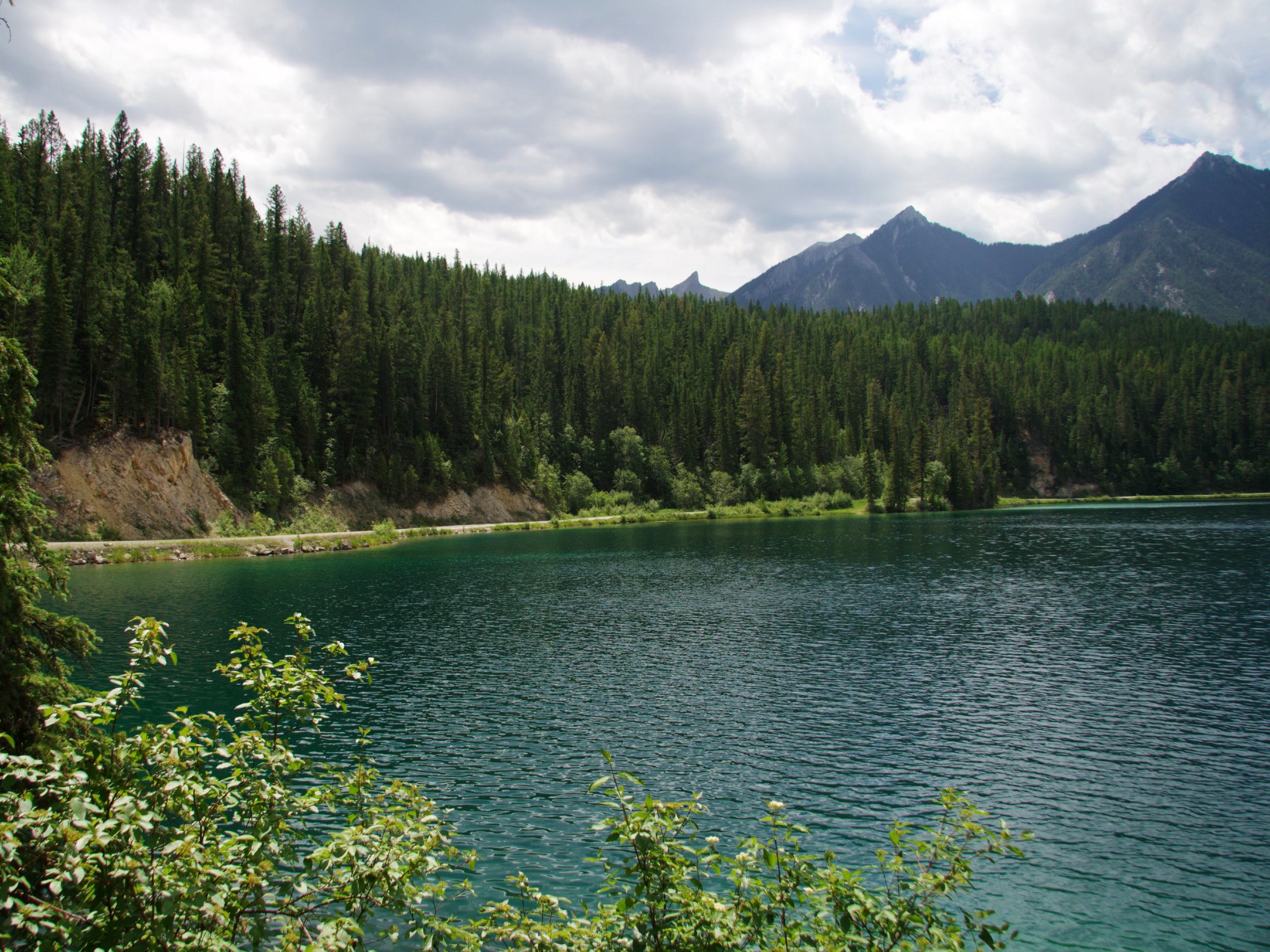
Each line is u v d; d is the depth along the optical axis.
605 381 160.38
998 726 23.81
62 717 6.90
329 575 60.00
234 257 116.50
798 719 24.61
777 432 160.25
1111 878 15.20
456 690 28.00
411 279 178.00
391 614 43.03
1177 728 23.58
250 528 86.06
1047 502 170.25
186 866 6.46
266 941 8.25
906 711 25.47
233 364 94.56
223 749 8.02
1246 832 17.03
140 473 77.56
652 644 35.50
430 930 8.00
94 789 6.88
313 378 112.94
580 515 134.38
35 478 71.06
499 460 131.38
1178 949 12.98
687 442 155.25
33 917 5.96
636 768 20.67
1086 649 33.53
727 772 20.34
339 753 21.62
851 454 168.25
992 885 14.99
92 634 13.20
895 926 7.52
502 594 50.66
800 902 7.88
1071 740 22.64
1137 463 184.88
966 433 179.25
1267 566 58.34
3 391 11.41
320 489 102.31
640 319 198.12
